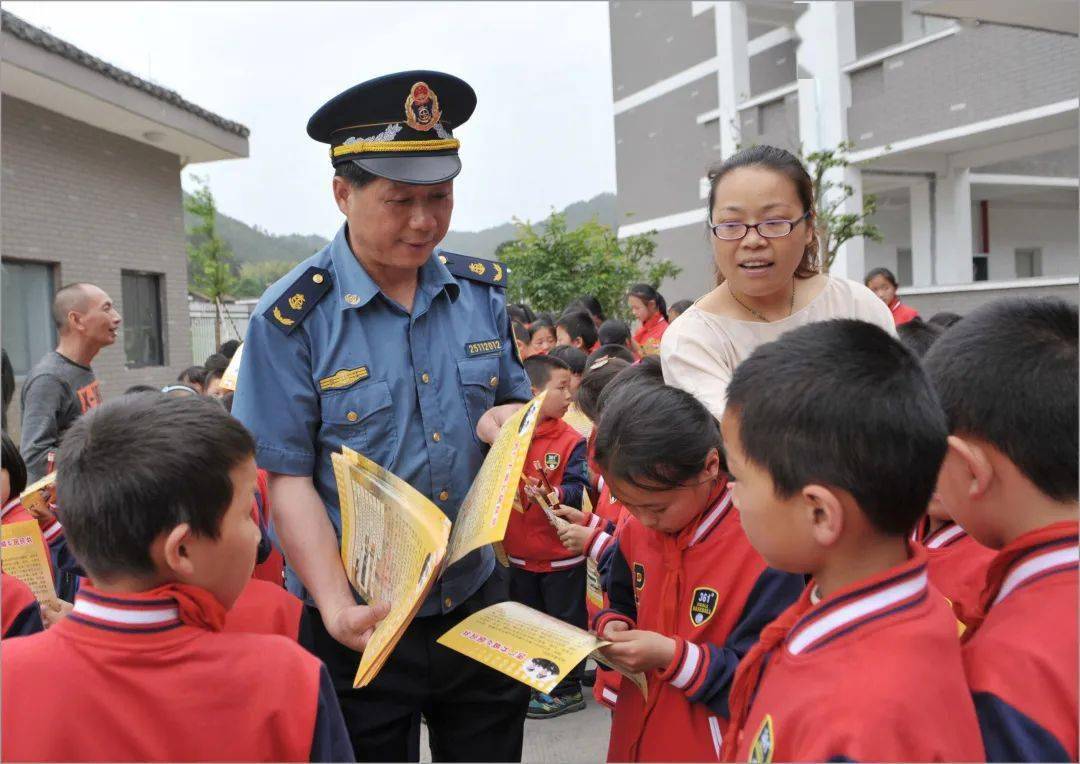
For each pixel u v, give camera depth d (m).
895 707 0.91
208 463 1.11
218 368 4.11
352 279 1.73
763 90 11.01
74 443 1.14
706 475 1.50
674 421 1.47
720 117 9.70
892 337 1.08
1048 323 1.07
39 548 2.02
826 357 1.02
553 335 5.17
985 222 13.58
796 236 1.77
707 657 1.45
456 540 1.49
